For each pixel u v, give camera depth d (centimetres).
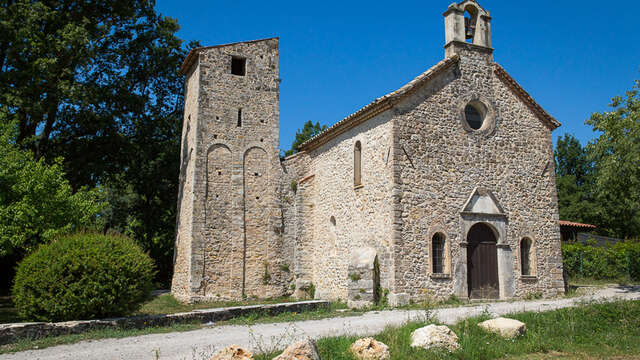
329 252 2128
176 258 2327
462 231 1764
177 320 1216
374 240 1773
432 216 1727
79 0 2306
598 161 2059
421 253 1681
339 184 2094
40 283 1089
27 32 2034
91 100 2259
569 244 2981
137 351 916
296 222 2294
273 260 2244
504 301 1725
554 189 1997
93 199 1803
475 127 1925
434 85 1828
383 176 1750
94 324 1094
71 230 1627
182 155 2436
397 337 970
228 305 2002
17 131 1828
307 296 2234
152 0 2670
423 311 1427
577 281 2616
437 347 922
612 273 2694
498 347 979
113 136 2558
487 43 1973
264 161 2333
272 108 2398
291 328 1166
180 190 2400
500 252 1825
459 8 1941
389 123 1741
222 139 2267
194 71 2380
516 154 1944
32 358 864
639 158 1755
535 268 1880
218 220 2188
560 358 945
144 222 3189
